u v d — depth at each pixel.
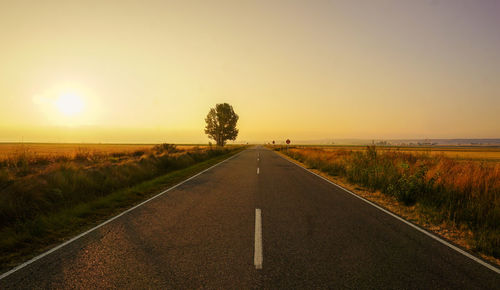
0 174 6.66
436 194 6.91
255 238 4.01
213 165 17.53
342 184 9.91
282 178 11.17
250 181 10.20
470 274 2.98
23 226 4.38
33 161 12.60
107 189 8.16
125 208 5.99
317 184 9.65
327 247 3.68
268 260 3.24
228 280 2.76
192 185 9.21
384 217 5.32
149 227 4.54
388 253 3.52
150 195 7.46
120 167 10.90
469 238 4.22
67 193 6.84
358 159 12.69
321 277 2.84
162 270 2.97
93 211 5.64
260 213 5.50
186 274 2.88
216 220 4.97
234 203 6.43
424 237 4.19
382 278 2.84
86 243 3.81
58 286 2.65
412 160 12.64
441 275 2.94
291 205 6.25
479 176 7.32
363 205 6.36
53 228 4.47
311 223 4.81
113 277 2.82
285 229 4.45
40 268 3.03
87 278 2.80
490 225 4.87
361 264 3.17
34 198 5.82
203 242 3.83
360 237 4.11
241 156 29.59
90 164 13.77
